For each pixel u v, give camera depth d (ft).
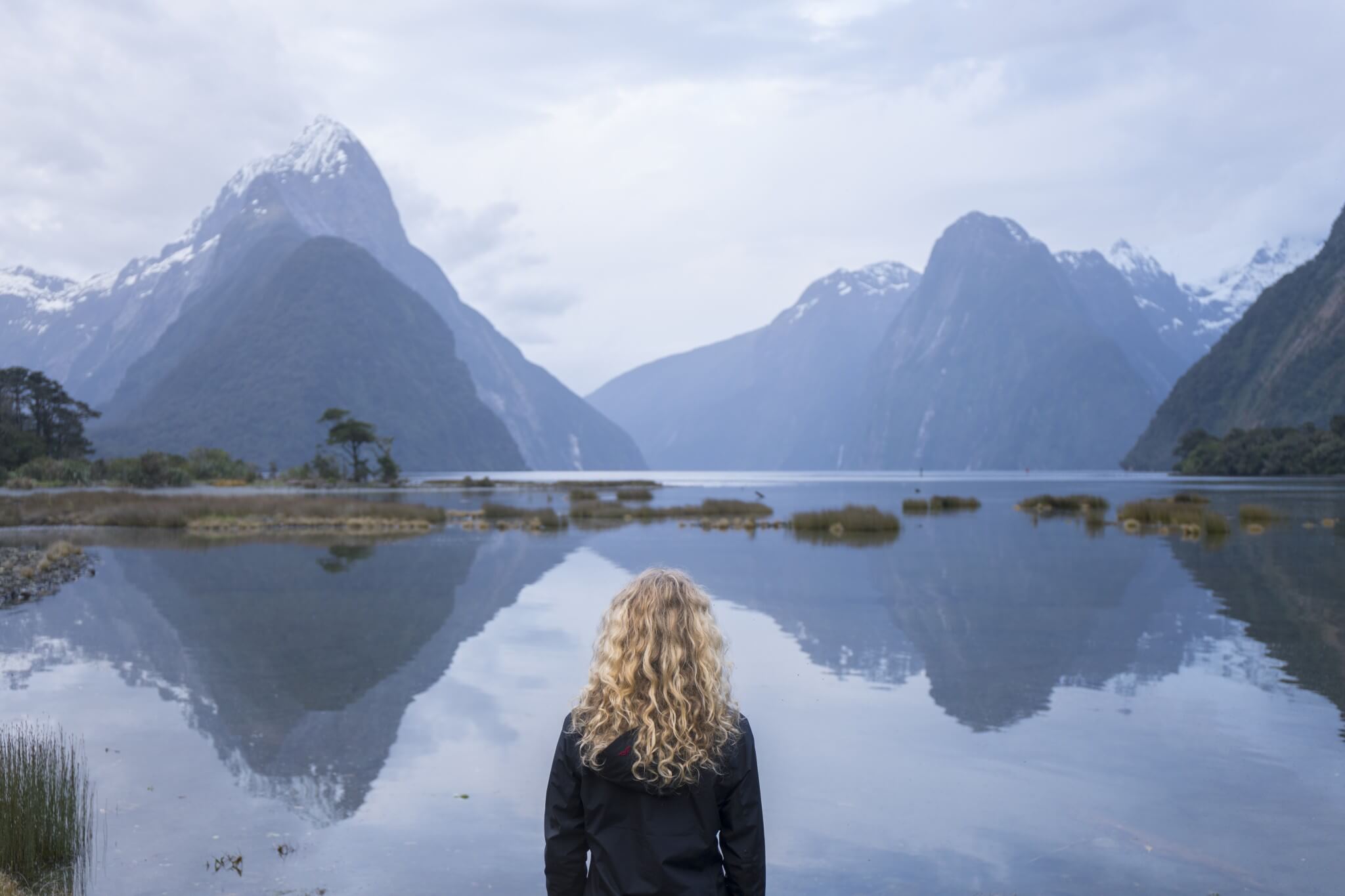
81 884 16.58
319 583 59.62
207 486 287.28
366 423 355.97
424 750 24.67
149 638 40.60
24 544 89.45
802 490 312.09
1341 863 17.83
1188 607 49.47
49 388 383.24
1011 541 92.17
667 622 8.86
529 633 41.68
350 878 16.92
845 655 37.42
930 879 17.20
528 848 18.47
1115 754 24.67
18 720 27.40
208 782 22.20
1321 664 35.60
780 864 17.89
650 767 8.52
